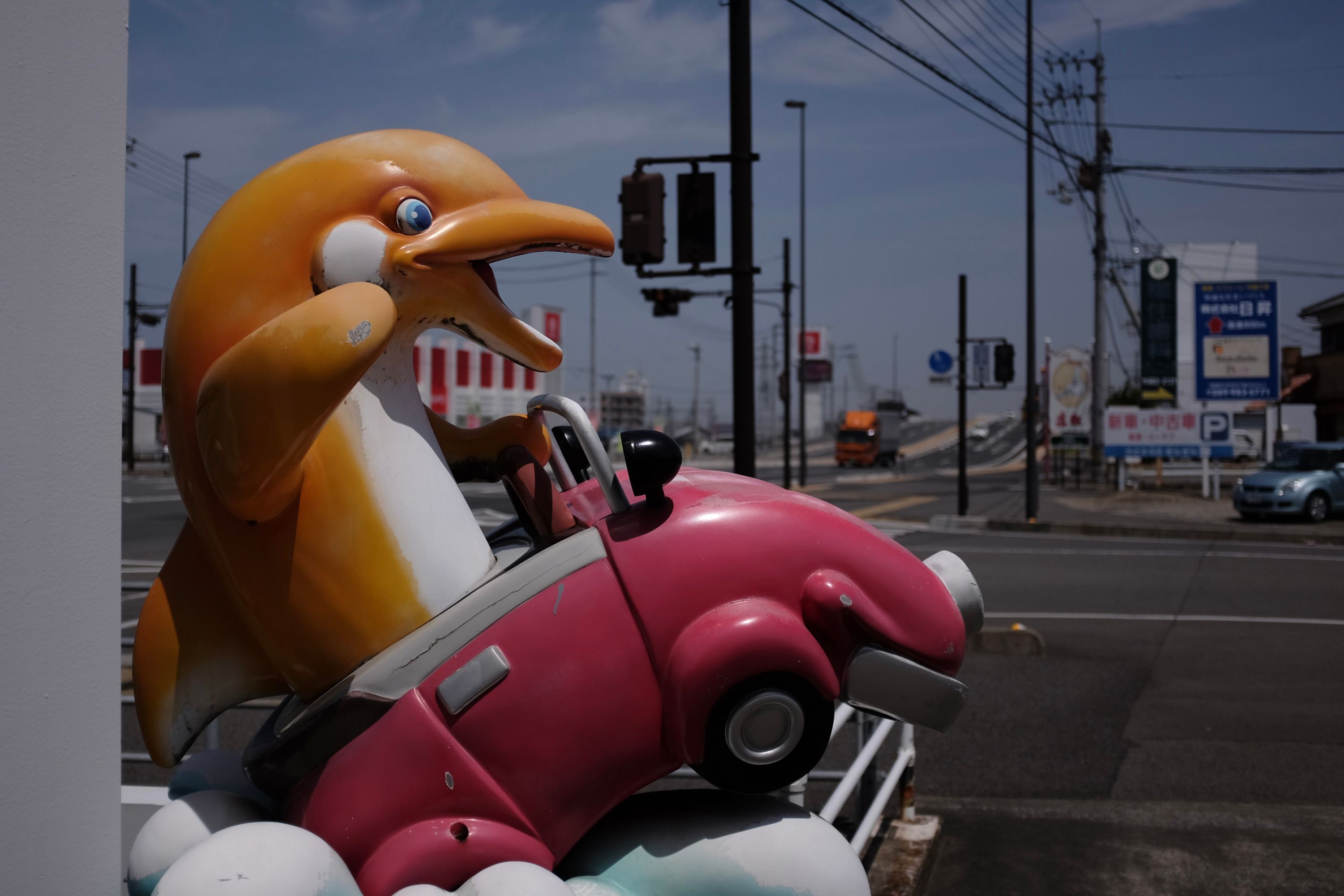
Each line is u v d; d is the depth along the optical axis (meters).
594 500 2.34
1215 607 10.97
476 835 1.88
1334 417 37.75
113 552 1.93
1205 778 5.55
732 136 7.25
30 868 1.76
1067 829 4.71
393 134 2.09
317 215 1.97
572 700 1.93
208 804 2.08
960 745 6.21
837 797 3.32
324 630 1.97
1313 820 4.76
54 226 1.82
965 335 22.97
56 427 1.82
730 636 1.91
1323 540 17.77
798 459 76.56
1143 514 23.00
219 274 1.95
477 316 2.10
